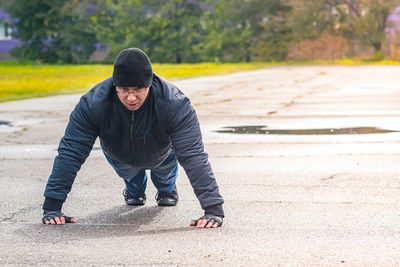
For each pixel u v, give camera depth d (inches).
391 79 1132.5
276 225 216.4
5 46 2859.3
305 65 2194.9
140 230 211.8
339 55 2564.0
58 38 2704.2
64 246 193.5
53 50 2706.7
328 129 461.7
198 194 210.5
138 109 200.7
